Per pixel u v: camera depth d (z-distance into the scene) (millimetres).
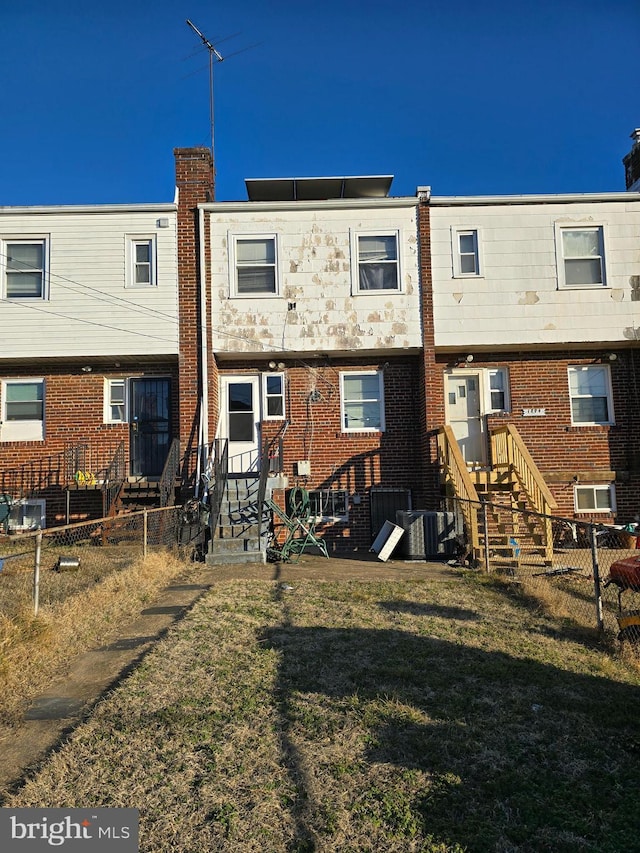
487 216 14734
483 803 3613
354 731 4434
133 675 5461
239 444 15055
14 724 4590
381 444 14930
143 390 15117
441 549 12492
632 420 14984
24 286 14555
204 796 3635
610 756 4180
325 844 3234
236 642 6414
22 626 6277
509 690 5207
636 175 16750
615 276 14641
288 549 12570
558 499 14695
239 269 14734
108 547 12203
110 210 14625
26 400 15039
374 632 6789
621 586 7219
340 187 16094
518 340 14492
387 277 14781
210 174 15289
